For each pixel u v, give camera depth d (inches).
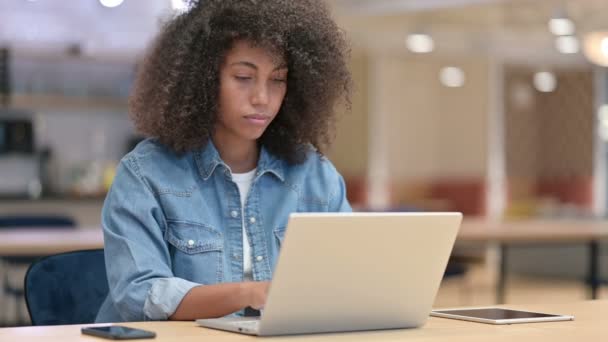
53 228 243.4
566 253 456.8
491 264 492.7
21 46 336.5
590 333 73.7
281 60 92.1
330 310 71.0
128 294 82.7
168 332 70.4
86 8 338.3
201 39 93.1
